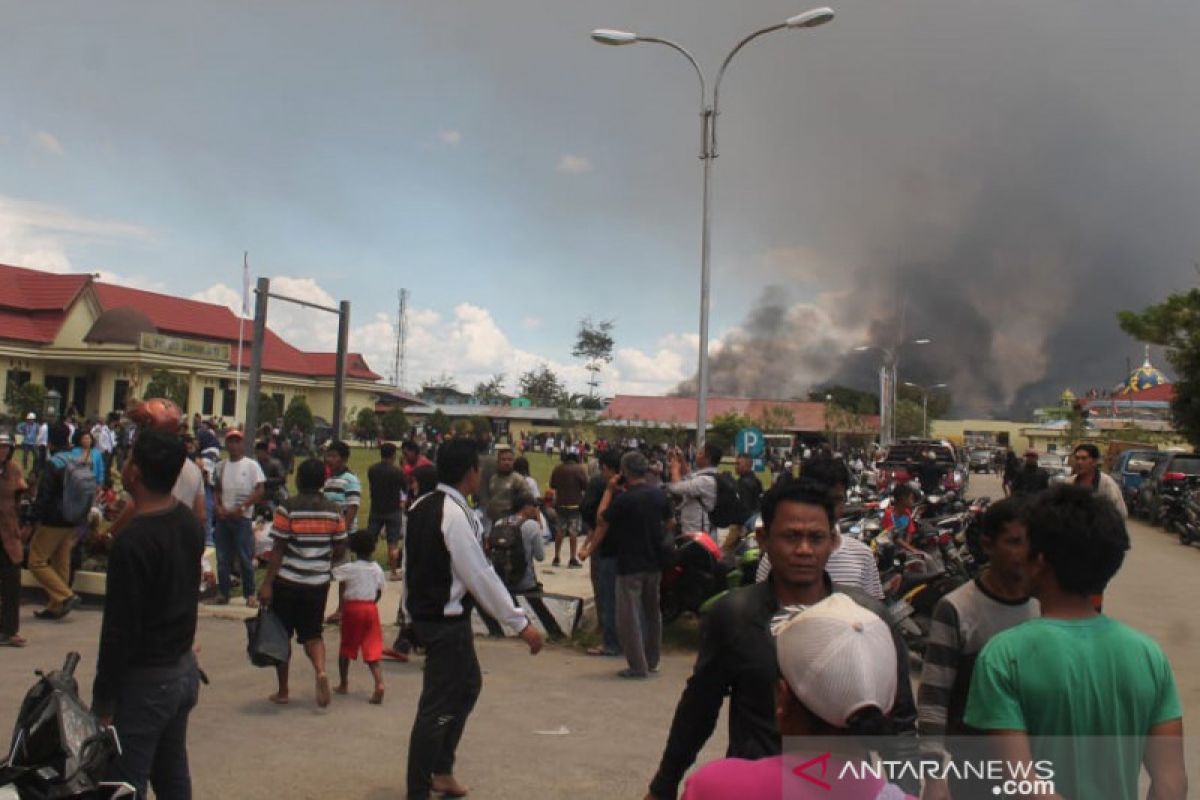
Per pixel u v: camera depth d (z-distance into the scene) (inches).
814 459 205.8
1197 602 520.7
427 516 204.1
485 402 4675.2
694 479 412.2
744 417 2436.0
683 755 124.0
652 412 3134.8
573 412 2517.2
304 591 277.4
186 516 161.3
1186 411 1301.7
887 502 532.4
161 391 2011.6
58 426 406.3
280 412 2468.0
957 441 3784.5
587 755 244.7
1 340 2116.1
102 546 434.6
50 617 395.5
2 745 239.5
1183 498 890.7
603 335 3811.5
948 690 143.2
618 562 334.6
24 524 411.8
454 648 202.7
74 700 148.5
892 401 2255.2
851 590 120.1
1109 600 526.9
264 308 559.8
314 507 279.6
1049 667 96.6
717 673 120.8
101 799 143.6
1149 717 96.9
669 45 722.2
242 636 376.5
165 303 2792.8
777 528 122.6
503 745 252.1
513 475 517.0
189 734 252.8
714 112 725.3
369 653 288.5
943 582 339.0
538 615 393.1
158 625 155.2
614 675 335.3
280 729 259.3
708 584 387.9
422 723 199.8
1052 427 3831.2
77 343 2269.9
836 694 80.5
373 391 3216.0
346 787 216.4
